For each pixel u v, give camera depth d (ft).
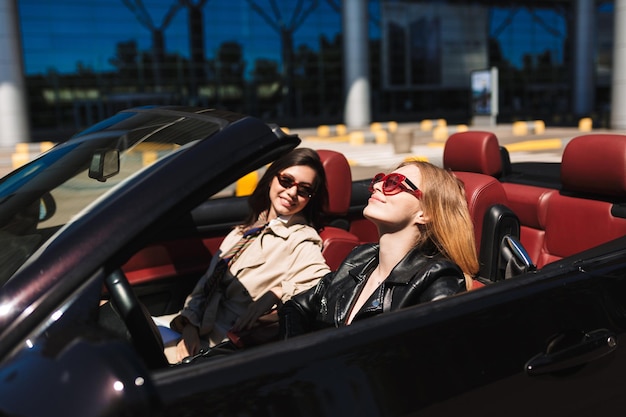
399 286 5.70
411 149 53.36
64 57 106.93
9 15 76.13
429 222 5.84
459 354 4.51
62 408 3.08
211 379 3.71
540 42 150.41
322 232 10.23
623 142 8.86
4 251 4.46
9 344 3.63
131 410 3.06
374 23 133.28
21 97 78.33
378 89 136.36
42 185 5.37
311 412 3.85
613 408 5.63
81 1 106.22
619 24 66.64
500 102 149.48
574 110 121.70
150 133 5.40
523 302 5.00
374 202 5.90
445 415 4.34
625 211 8.95
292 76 124.98
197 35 115.55
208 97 118.93
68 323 3.70
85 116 110.32
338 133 85.20
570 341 5.10
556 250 10.05
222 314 9.04
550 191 10.30
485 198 8.37
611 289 5.61
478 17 142.51
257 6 119.24
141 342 5.24
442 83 142.00
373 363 4.18
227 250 9.37
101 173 4.98
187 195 4.29
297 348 4.09
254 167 4.66
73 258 3.95
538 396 4.91
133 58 111.65
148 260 10.54
